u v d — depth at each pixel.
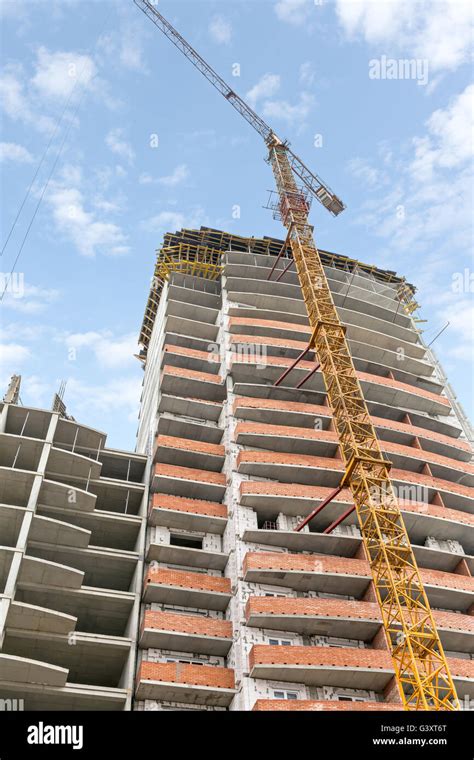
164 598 43.25
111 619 43.97
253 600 40.81
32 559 40.34
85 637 39.72
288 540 45.97
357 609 41.38
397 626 41.53
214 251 80.75
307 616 40.50
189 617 41.50
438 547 51.09
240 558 44.84
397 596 40.97
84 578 46.56
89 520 47.28
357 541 46.03
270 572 42.81
